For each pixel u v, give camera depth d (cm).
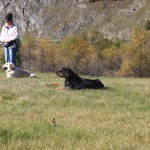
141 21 16312
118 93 1266
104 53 8381
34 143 606
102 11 18162
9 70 1725
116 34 16562
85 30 17988
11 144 592
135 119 852
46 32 19550
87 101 1075
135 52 7306
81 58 8356
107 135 684
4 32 1727
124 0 17925
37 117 838
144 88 1444
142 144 625
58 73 1316
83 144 611
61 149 579
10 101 1042
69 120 814
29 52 7981
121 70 7338
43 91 1223
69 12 19438
